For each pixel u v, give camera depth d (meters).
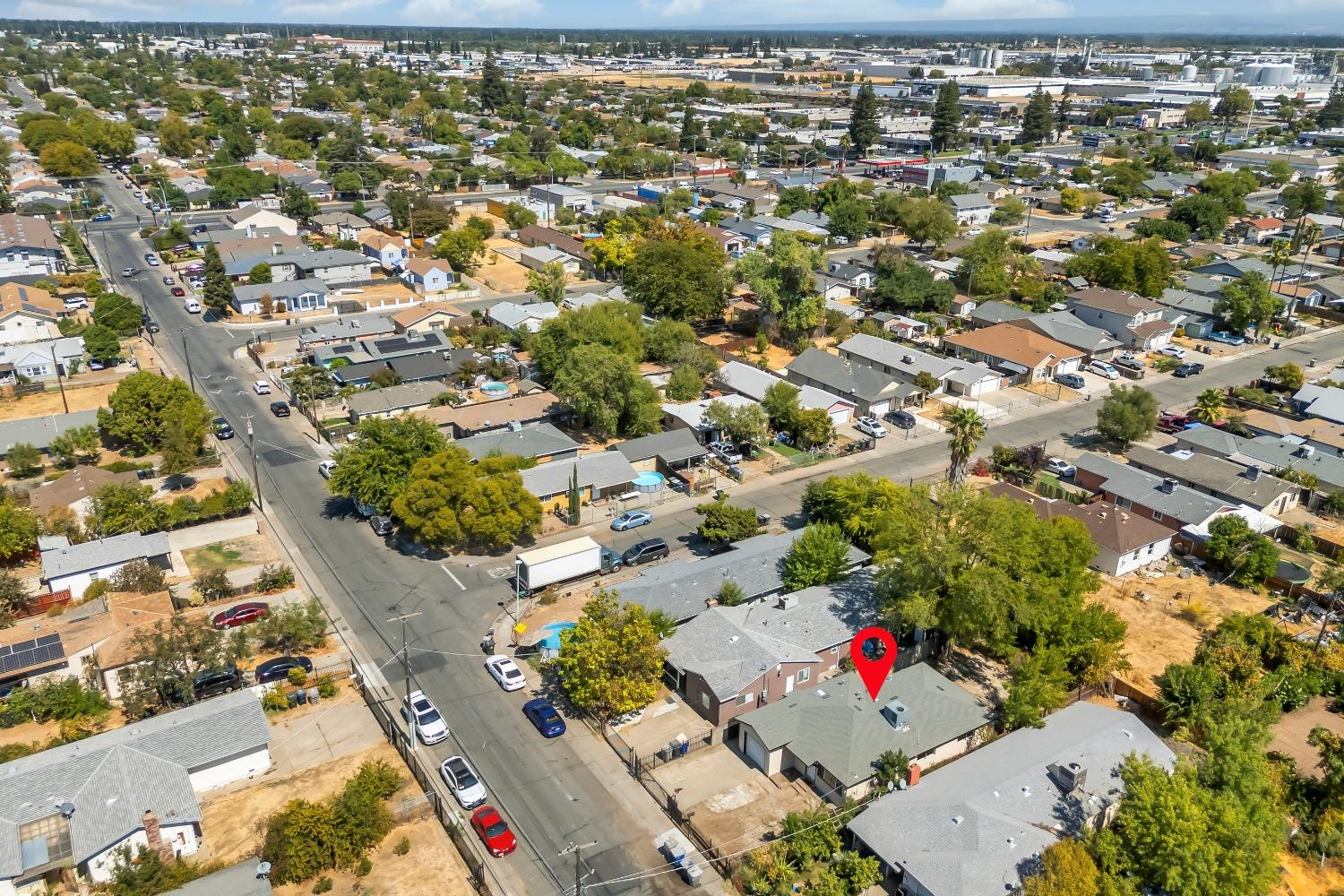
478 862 44.88
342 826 46.09
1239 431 99.88
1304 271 165.12
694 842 47.66
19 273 149.88
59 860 42.88
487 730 55.78
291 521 80.75
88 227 185.75
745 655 58.06
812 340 130.12
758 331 132.25
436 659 62.38
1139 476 86.25
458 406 101.62
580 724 56.59
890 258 149.75
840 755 50.69
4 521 71.88
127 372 114.06
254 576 71.56
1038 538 63.88
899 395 107.06
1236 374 121.06
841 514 75.31
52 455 91.25
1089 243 176.88
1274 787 49.41
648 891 44.84
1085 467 89.12
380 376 107.06
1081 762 50.34
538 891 44.66
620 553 75.75
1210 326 137.00
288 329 132.00
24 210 187.62
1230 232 196.62
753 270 131.50
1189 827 42.06
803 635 60.50
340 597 69.25
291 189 193.00
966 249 154.25
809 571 66.81
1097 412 107.06
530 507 73.88
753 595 66.69
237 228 175.25
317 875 45.25
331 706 58.06
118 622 60.66
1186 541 78.88
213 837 47.34
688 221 164.50
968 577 57.19
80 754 48.44
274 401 106.44
